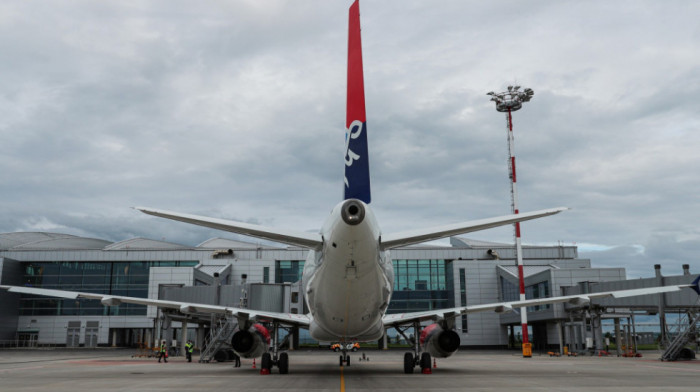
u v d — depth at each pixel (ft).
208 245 319.47
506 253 275.59
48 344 264.52
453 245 329.31
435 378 65.10
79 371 86.99
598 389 50.34
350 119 66.59
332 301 58.39
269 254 275.59
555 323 222.48
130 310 267.18
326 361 127.95
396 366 99.09
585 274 193.77
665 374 73.77
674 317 158.20
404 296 263.90
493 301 249.75
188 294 162.81
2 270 258.98
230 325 129.18
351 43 68.80
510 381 59.98
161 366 104.73
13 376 74.49
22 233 361.92
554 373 75.92
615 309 169.27
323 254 53.01
